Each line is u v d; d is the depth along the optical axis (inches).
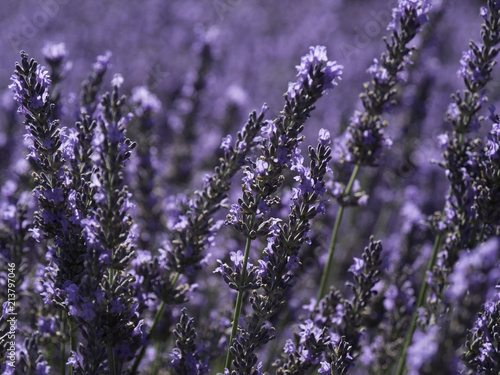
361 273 21.1
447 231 22.1
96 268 18.6
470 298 17.7
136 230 20.9
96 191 19.5
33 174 19.8
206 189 20.8
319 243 25.8
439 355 17.8
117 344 19.1
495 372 19.1
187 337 19.9
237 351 19.3
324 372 19.4
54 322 21.1
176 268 20.9
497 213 21.2
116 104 18.6
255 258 23.1
